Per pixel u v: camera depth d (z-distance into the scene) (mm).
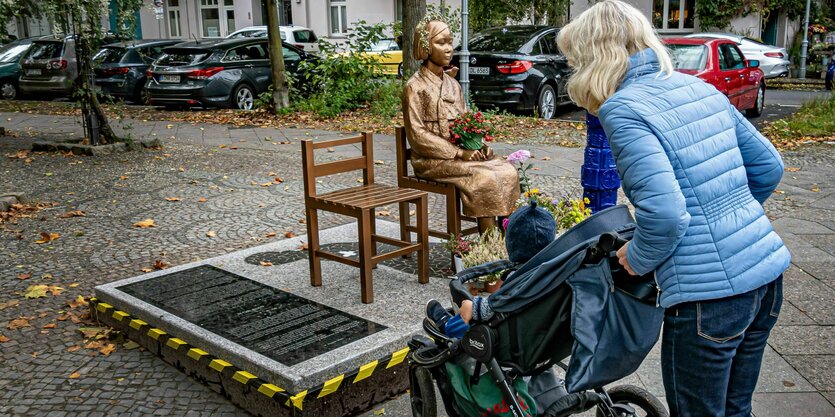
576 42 2609
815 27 24203
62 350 4543
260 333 4059
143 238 6867
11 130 13703
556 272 2570
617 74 2529
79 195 8555
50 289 5520
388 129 13328
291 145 11852
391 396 3949
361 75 15656
